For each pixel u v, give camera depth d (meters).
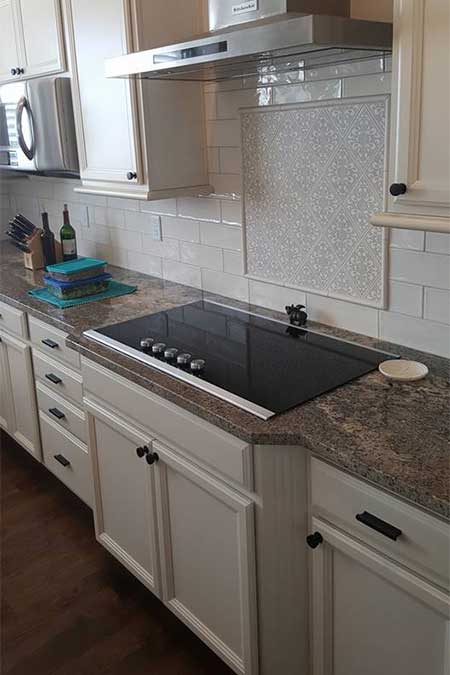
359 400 1.69
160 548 2.08
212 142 2.46
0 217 4.21
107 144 2.50
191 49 1.73
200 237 2.68
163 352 2.04
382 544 1.44
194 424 1.76
